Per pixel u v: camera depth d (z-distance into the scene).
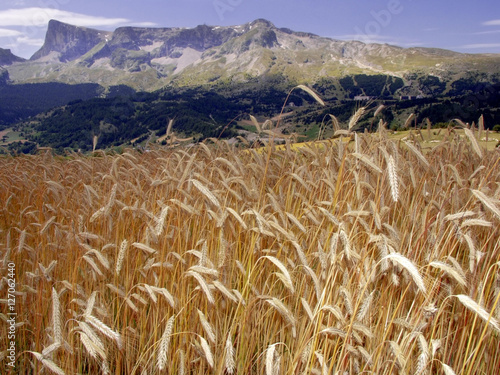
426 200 3.68
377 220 2.64
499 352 2.55
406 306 2.80
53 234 4.41
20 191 5.87
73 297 2.93
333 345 2.61
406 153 5.90
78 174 6.96
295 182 4.50
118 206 4.40
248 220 3.86
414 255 2.58
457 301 2.67
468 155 5.66
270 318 3.20
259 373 2.86
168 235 3.44
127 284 3.38
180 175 4.54
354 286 2.61
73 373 2.74
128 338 3.00
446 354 2.69
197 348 2.62
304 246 3.40
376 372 2.32
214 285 2.55
